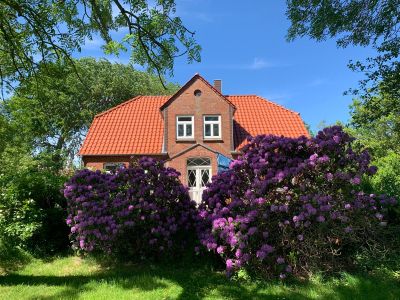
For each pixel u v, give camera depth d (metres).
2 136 10.73
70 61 9.02
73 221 8.71
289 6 11.46
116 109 27.38
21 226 8.60
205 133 24.92
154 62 7.93
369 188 9.15
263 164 7.70
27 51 9.00
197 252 7.56
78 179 8.61
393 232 7.32
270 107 28.08
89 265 8.23
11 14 8.34
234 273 6.85
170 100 24.83
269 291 6.07
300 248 6.82
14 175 9.96
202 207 8.66
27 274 7.56
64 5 7.86
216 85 29.30
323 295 5.80
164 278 6.93
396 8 10.60
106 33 7.86
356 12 10.95
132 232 8.09
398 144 24.73
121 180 8.59
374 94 13.80
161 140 25.06
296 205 7.09
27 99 9.95
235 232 7.01
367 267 6.80
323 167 7.39
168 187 8.71
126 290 6.27
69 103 37.03
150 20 7.50
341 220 6.69
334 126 7.95
